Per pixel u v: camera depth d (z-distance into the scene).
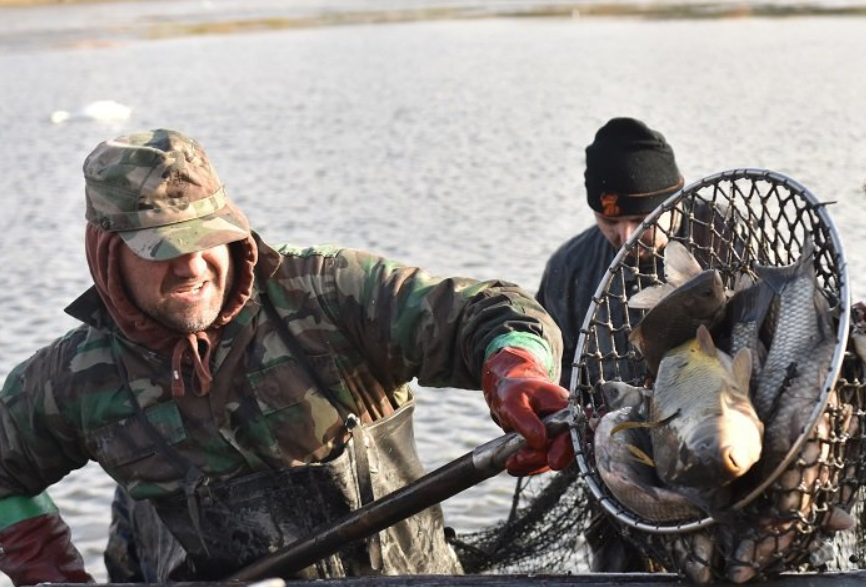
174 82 24.47
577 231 10.57
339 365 3.50
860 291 8.02
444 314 3.40
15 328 8.62
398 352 3.45
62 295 9.41
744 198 3.14
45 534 3.72
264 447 3.46
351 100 20.83
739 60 23.89
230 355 3.45
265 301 3.48
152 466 3.50
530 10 42.38
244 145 16.48
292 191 13.05
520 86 21.52
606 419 2.82
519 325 3.29
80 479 6.36
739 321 2.82
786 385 2.62
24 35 37.75
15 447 3.59
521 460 3.06
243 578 3.44
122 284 3.36
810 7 37.38
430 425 6.65
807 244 2.77
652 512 2.68
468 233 10.66
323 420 3.48
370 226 11.20
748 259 3.11
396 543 3.65
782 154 13.56
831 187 11.66
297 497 3.48
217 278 3.36
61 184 14.11
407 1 51.75
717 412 2.53
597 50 27.47
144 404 3.48
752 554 2.65
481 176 13.34
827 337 2.64
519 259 9.73
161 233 3.23
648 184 4.59
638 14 37.94
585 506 4.41
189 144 3.37
